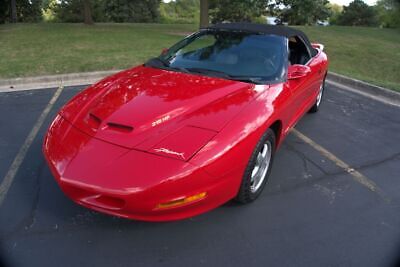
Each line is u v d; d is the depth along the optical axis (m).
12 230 2.66
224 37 3.97
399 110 5.89
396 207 3.22
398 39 15.96
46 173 3.43
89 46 9.80
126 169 2.32
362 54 11.35
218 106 2.84
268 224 2.87
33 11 23.89
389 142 4.61
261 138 2.85
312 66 4.45
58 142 2.68
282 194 3.29
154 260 2.46
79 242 2.57
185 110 2.76
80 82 6.72
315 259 2.55
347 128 4.98
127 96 2.98
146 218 2.41
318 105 5.49
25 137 4.21
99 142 2.51
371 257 2.60
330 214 3.05
